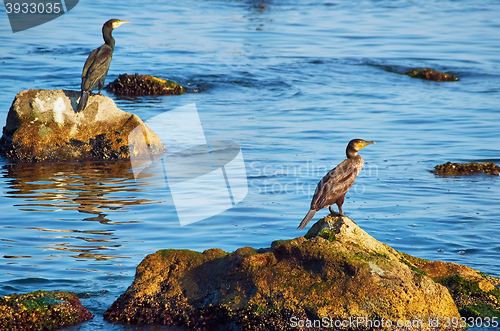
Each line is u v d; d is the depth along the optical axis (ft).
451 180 47.09
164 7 151.84
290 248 25.30
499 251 33.19
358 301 23.70
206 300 25.20
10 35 107.55
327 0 174.09
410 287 24.34
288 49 108.58
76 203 39.86
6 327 24.18
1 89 73.15
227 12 150.10
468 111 72.28
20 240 33.22
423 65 98.78
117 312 25.88
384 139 59.52
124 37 113.09
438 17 146.00
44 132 52.49
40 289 27.68
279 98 78.64
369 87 86.02
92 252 31.91
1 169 48.65
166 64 93.66
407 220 37.78
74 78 81.25
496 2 170.60
